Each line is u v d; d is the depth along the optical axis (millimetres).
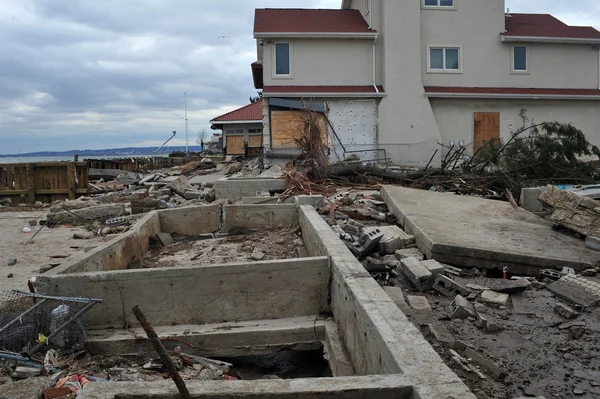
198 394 2729
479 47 23562
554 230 7961
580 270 6359
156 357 5250
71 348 5062
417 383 2736
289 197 12375
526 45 23781
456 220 8398
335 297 5434
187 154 51062
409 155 21922
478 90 23391
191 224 10727
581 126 23766
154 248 9281
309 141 15203
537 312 5070
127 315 5633
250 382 2861
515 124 23453
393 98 22453
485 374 3793
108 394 2725
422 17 23156
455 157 17000
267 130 22094
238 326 5582
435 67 23531
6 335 4801
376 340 3471
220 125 42594
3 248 9852
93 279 5520
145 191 18312
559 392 3535
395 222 9555
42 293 5422
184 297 5695
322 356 5473
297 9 25062
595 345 4293
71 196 18484
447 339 4312
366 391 2723
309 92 21938
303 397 2736
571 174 14312
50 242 10430
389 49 22359
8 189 18484
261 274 5758
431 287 5762
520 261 6492
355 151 20469
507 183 13664
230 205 10852
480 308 5152
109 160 28969
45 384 4031
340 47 22719
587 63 24281
